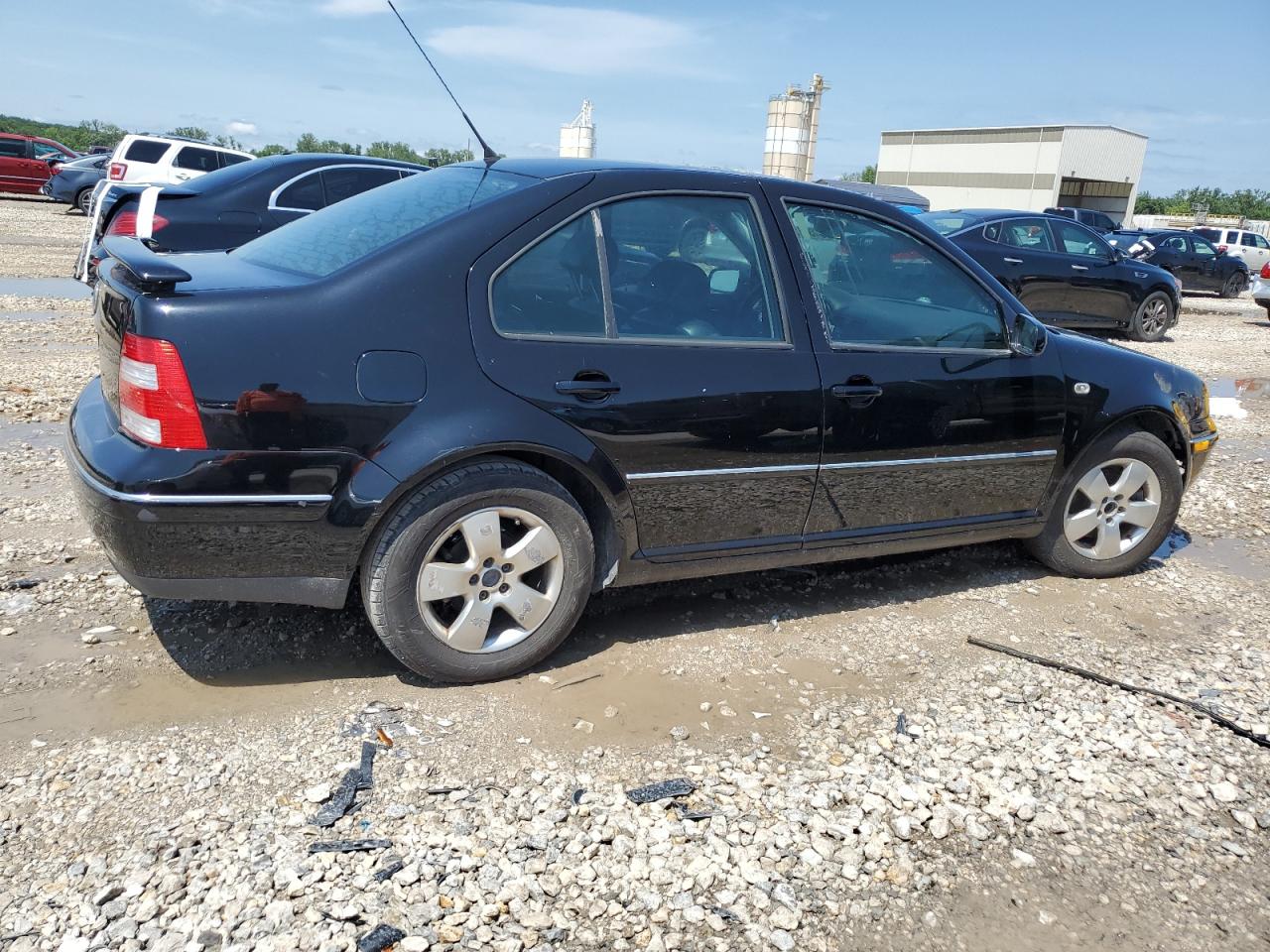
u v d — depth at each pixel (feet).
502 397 10.27
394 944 7.28
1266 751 10.78
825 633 13.07
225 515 9.44
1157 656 12.96
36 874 7.69
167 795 8.72
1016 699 11.50
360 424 9.73
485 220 10.59
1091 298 44.57
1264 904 8.51
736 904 7.98
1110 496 15.21
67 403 22.11
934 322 13.29
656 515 11.48
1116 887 8.59
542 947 7.39
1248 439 26.89
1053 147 146.92
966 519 13.94
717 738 10.32
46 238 59.57
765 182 12.37
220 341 9.30
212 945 7.13
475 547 10.47
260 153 63.10
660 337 11.27
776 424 11.78
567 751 9.88
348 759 9.45
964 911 8.15
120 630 11.71
